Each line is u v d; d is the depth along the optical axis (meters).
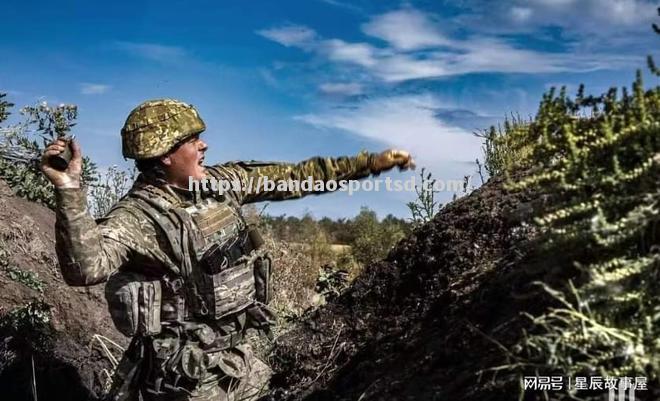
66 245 2.77
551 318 2.05
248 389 3.32
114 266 2.91
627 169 1.97
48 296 5.19
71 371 4.73
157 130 3.10
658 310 1.84
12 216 5.51
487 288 2.69
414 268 3.33
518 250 2.79
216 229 3.17
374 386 2.67
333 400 2.99
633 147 1.94
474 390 2.22
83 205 2.79
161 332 3.13
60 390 4.64
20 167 6.13
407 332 2.98
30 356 4.65
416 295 3.22
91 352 4.92
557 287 2.14
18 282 5.12
